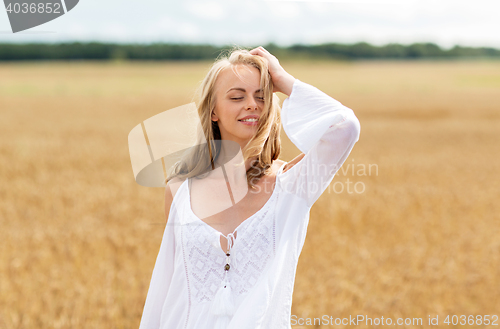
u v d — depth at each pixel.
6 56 92.00
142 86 47.00
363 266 5.47
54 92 40.88
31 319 4.23
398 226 7.15
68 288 4.89
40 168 11.99
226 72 1.91
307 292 4.62
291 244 1.90
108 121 23.95
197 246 1.88
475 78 63.09
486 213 8.23
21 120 23.92
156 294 2.00
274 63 1.96
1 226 7.06
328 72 71.31
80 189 9.54
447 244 6.40
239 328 1.75
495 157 15.15
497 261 5.79
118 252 5.83
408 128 23.06
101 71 68.38
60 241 6.29
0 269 5.32
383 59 120.06
